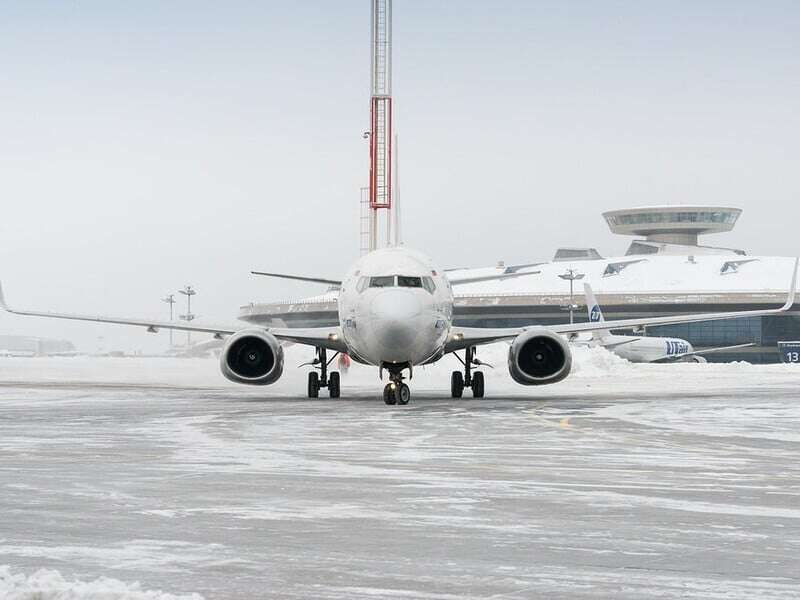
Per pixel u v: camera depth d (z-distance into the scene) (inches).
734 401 1235.9
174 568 306.7
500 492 459.8
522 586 287.4
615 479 504.7
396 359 1143.0
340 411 1047.6
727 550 334.0
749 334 6648.6
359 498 441.1
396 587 285.7
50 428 833.5
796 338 6624.0
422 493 456.4
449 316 1242.6
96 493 455.2
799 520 388.2
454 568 308.3
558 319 6653.5
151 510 408.8
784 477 512.4
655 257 7539.4
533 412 1021.8
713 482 494.0
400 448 659.4
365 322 1144.8
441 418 938.7
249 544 342.0
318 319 7485.2
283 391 1598.2
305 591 281.0
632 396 1371.8
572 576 299.0
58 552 328.2
